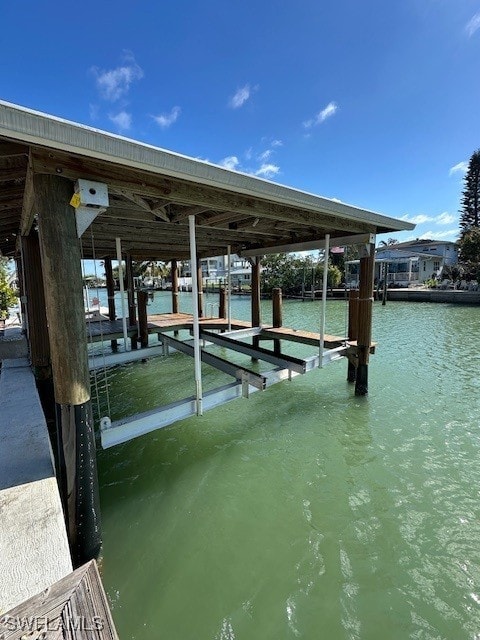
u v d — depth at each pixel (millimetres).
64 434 1809
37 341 3525
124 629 1739
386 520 2475
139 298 6266
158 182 2059
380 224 3752
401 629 1721
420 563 2111
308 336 5672
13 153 1605
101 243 5734
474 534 2338
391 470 3084
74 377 1769
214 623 1761
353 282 26031
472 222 29641
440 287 22359
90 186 1709
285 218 3051
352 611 1815
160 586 1970
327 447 3488
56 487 1792
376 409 4402
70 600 770
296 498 2725
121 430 2492
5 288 10211
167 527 2422
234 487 2867
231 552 2205
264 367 6805
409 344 8242
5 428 2469
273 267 27297
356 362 4863
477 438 3637
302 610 1825
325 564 2109
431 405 4512
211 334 5414
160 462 3240
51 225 1644
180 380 5949
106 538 2316
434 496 2730
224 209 2566
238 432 3824
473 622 1751
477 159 29031
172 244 6254
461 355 7133
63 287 1691
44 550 1368
